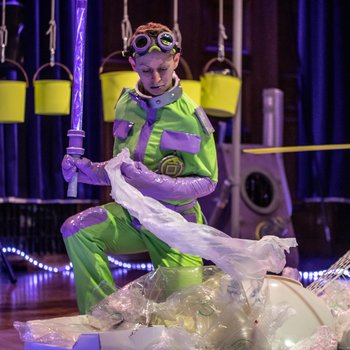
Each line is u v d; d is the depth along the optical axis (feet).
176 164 18.20
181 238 15.92
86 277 18.15
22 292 29.71
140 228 18.25
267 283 16.07
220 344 15.08
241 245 15.72
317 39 40.68
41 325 16.02
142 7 39.01
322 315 15.90
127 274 34.99
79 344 14.65
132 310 15.90
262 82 41.32
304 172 40.93
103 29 38.17
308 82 41.01
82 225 18.15
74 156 17.72
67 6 36.32
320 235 41.68
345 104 40.47
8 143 35.96
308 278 33.14
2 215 37.50
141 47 17.88
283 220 35.68
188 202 18.43
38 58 36.11
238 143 31.71
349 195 40.47
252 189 35.78
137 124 18.52
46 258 37.83
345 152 40.50
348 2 40.42
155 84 18.04
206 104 29.45
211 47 40.14
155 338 14.56
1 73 35.83
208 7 40.04
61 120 36.68
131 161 17.48
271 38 41.27
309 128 40.98
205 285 15.96
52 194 36.73
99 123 37.24
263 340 15.08
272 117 37.17
